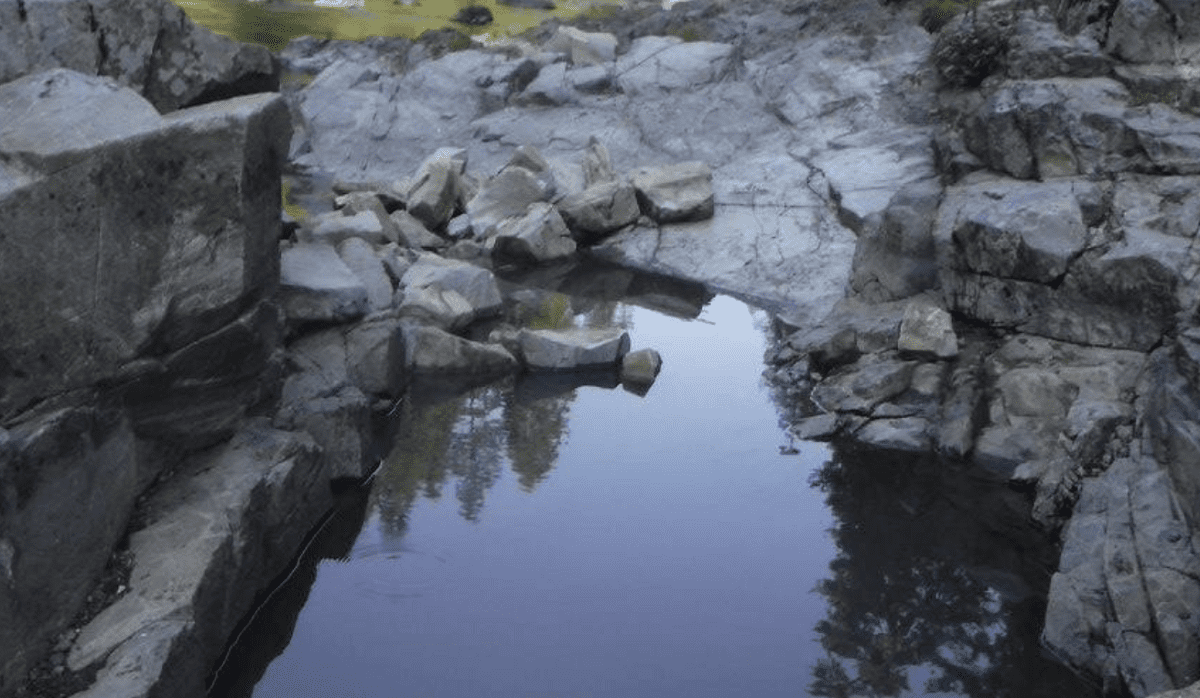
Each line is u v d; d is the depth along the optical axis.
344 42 39.09
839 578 11.24
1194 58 17.22
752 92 27.14
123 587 9.21
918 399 14.68
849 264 19.58
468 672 9.69
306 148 30.36
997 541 11.95
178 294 9.73
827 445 14.20
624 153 26.55
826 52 27.28
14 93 9.43
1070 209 14.70
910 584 11.14
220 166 9.75
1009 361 14.61
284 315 13.58
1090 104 16.48
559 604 10.72
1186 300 13.34
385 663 9.80
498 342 17.25
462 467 13.52
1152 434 11.16
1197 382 10.67
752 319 18.78
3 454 7.93
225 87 11.52
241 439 11.30
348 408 13.02
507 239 21.48
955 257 15.66
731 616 10.57
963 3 27.28
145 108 9.48
